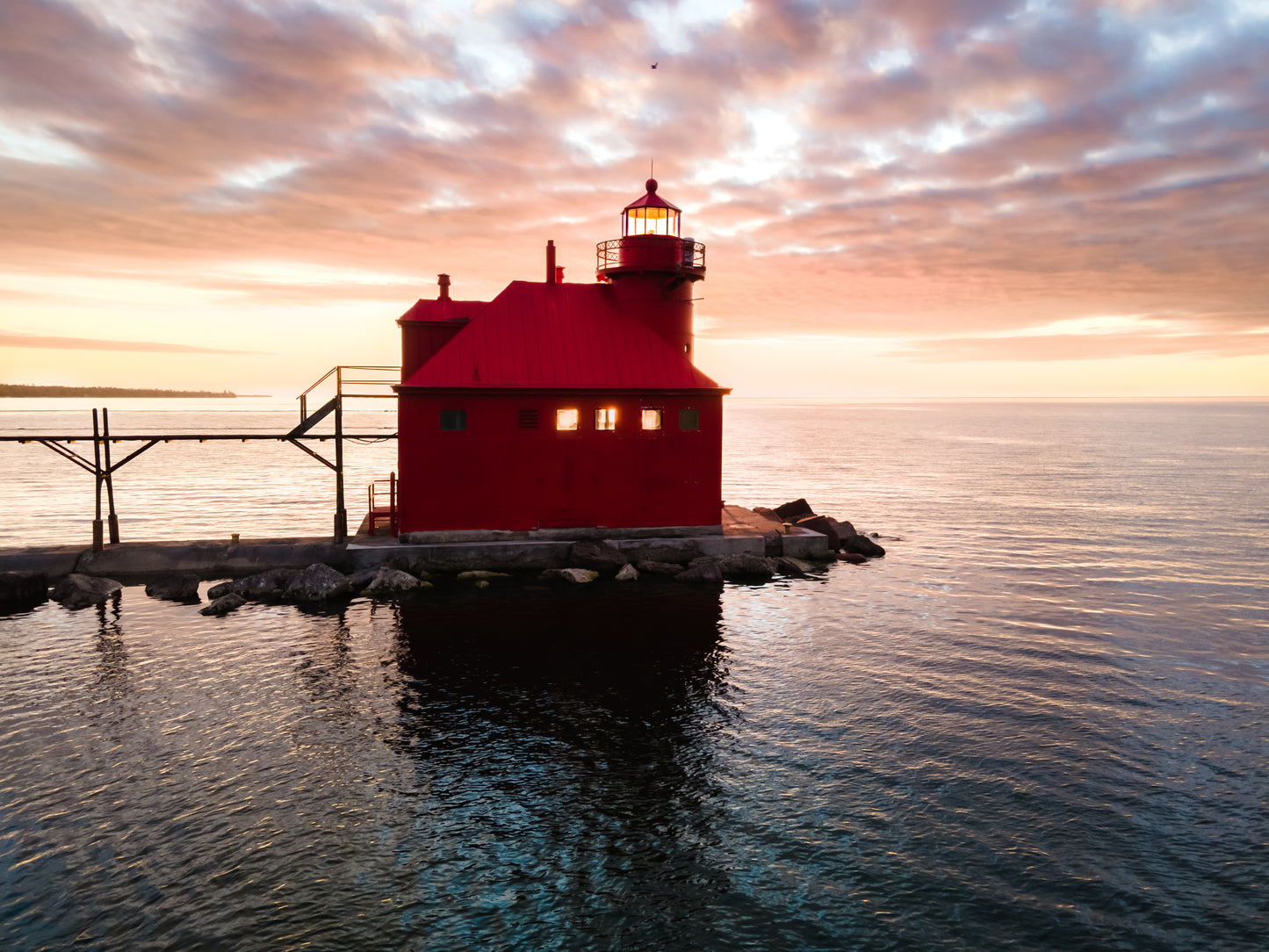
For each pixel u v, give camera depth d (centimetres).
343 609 2153
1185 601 2425
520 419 2553
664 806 1145
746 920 905
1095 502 4931
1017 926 896
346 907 915
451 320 2797
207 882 954
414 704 1509
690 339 2870
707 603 2256
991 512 4497
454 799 1157
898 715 1490
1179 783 1232
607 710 1491
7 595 2172
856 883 972
